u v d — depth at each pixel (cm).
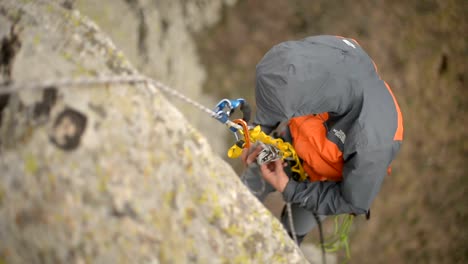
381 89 205
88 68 128
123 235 120
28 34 129
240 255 144
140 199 123
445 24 476
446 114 479
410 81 467
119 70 134
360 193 211
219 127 391
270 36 425
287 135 264
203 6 390
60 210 114
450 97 480
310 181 253
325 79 191
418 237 463
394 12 466
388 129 197
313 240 439
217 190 145
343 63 196
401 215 465
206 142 151
